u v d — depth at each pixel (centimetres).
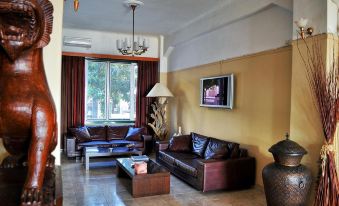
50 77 132
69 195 392
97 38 701
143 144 666
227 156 443
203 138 529
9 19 81
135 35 730
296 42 323
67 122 679
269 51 408
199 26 568
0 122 87
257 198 389
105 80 736
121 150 562
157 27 647
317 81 287
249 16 443
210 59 559
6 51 84
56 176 103
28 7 81
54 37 132
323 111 276
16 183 95
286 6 357
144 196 391
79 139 639
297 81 321
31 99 88
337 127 283
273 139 400
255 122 437
